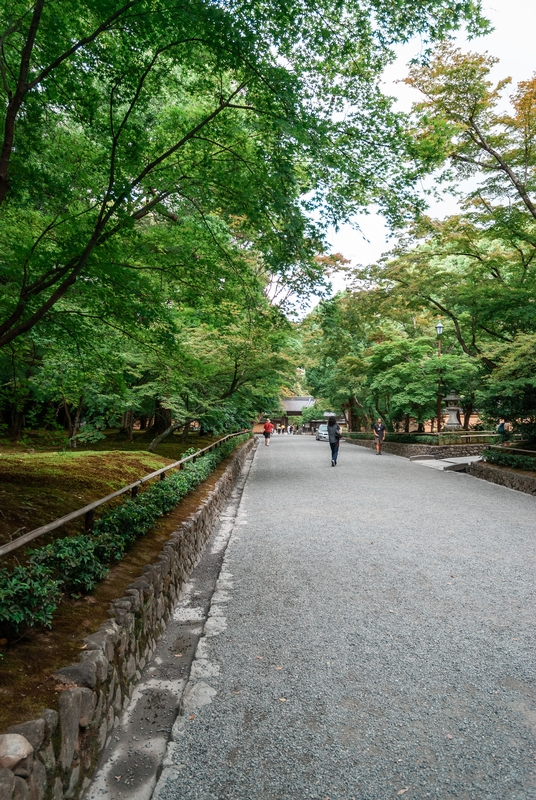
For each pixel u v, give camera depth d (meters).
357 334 20.06
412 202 5.45
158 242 5.57
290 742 2.58
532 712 2.81
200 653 3.62
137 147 4.71
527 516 8.21
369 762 2.42
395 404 22.09
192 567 5.81
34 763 1.77
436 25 4.53
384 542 6.58
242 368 12.26
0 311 4.76
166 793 2.22
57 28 4.00
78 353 5.90
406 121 4.97
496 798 2.18
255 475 14.51
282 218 4.93
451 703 2.92
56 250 4.72
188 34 3.95
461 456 19.11
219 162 5.24
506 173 12.68
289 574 5.37
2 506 4.41
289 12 3.99
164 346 6.00
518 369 12.13
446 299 14.97
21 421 12.60
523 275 13.77
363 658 3.49
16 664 2.42
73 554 3.38
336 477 13.48
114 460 8.65
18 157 4.35
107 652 2.73
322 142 4.57
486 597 4.58
